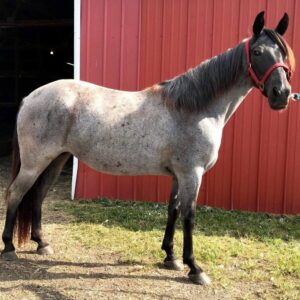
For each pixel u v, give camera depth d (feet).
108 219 14.51
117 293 9.04
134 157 9.57
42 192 10.94
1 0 28.58
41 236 11.13
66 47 37.27
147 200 16.88
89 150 9.77
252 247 12.19
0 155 27.25
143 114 9.53
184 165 9.34
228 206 16.43
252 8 15.61
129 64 16.44
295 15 15.38
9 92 39.04
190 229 9.48
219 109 9.45
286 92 8.47
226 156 16.25
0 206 16.03
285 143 15.93
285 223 14.92
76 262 10.66
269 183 16.15
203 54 16.05
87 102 9.74
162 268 10.46
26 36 38.22
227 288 9.45
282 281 9.85
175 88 9.44
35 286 9.27
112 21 16.30
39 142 9.83
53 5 31.30
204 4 15.81
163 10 16.07
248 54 9.03
